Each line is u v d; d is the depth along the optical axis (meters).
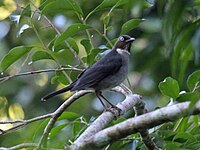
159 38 15.85
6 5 15.95
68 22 17.17
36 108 17.59
